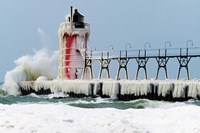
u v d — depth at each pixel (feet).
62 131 138.72
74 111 174.81
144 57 483.51
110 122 150.10
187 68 456.04
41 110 172.96
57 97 522.47
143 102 380.58
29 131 136.67
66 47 584.81
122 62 506.48
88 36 590.55
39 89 578.66
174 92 422.41
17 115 155.84
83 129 142.10
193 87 411.75
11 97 507.30
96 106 363.76
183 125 158.20
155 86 436.35
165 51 465.88
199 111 183.62
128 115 173.78
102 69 536.01
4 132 136.36
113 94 467.52
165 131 152.15
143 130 149.38
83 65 577.84
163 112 181.78
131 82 453.58
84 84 502.79
